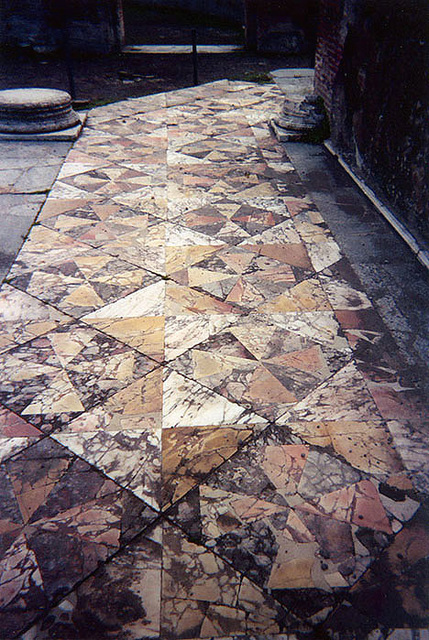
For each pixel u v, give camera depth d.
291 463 2.46
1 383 2.92
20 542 2.12
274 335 3.33
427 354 3.18
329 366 3.07
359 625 1.86
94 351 3.18
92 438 2.59
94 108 8.28
